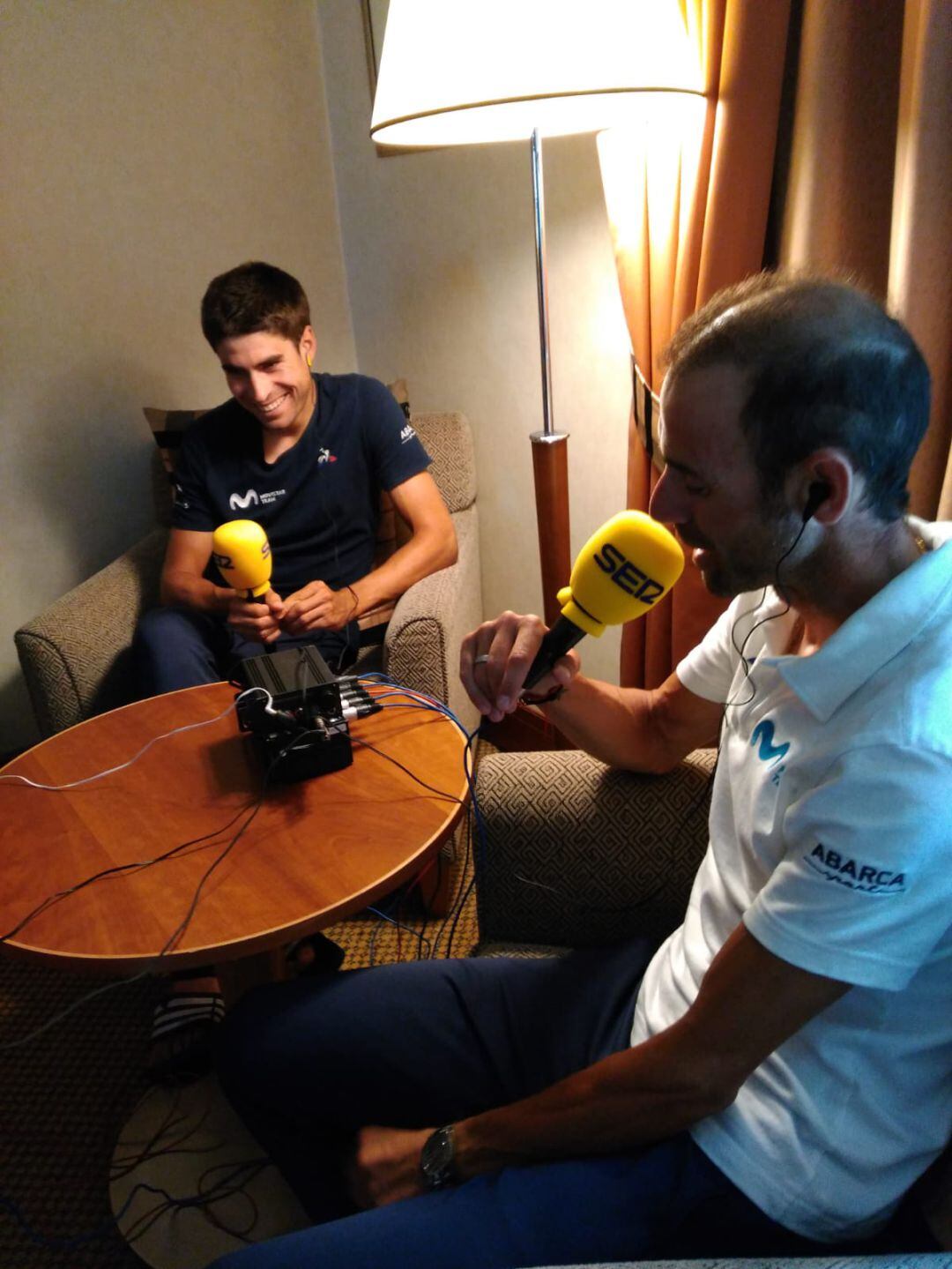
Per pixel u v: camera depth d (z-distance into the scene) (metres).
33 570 2.05
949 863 0.62
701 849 1.05
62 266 1.94
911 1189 0.75
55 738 1.26
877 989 0.69
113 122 1.95
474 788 1.10
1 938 0.89
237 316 1.59
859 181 1.24
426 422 2.13
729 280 1.40
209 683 1.55
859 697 0.70
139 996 1.58
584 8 1.15
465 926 1.67
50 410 1.99
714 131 1.36
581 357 2.03
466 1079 0.93
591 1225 0.74
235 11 2.09
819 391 0.62
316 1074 0.93
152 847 1.01
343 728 1.13
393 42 1.26
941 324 1.14
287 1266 0.73
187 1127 1.18
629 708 1.07
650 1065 0.72
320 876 0.96
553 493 1.62
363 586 1.69
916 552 0.74
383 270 2.39
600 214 1.86
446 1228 0.74
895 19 1.16
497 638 0.96
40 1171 1.27
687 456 0.69
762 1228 0.74
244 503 1.79
